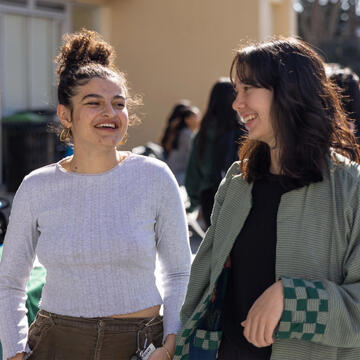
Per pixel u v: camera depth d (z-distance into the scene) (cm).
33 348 230
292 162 187
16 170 909
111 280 222
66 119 238
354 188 183
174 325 228
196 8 1093
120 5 1155
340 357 182
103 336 220
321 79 191
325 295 172
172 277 237
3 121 926
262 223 197
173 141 794
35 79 1067
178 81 1121
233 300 207
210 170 479
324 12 2398
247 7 1045
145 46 1144
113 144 230
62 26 1108
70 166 238
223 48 1074
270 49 190
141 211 227
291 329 174
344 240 181
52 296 227
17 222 233
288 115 186
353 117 392
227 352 208
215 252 207
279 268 187
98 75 232
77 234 222
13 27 1027
